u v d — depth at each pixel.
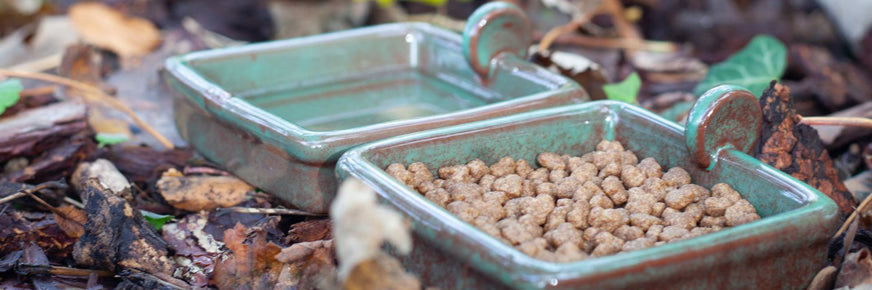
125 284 0.58
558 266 0.49
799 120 0.62
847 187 0.65
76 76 0.76
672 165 0.61
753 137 0.60
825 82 0.81
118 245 0.59
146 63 0.83
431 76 0.74
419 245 0.53
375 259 0.49
